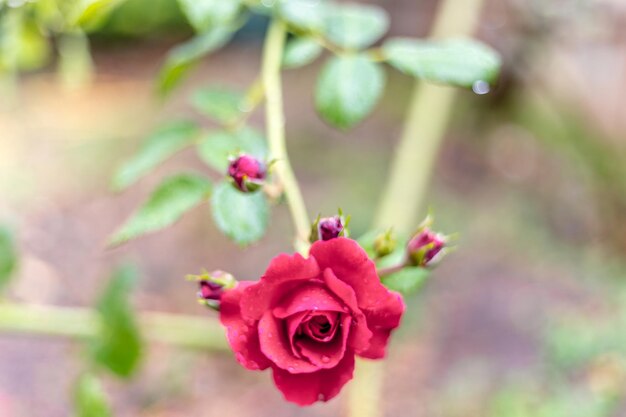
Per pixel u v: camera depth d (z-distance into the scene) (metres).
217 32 0.56
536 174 1.59
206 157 0.50
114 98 2.12
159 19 2.40
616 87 1.35
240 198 0.46
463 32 0.68
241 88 2.13
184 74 0.57
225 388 1.08
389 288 0.45
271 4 0.54
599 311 1.17
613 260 1.32
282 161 0.48
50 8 0.60
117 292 0.62
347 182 1.54
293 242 0.46
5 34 0.63
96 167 1.64
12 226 0.61
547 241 1.39
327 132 1.78
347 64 0.51
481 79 0.50
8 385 1.03
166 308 1.23
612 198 1.38
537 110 1.68
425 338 1.17
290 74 2.17
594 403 0.97
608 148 1.39
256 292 0.40
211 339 0.66
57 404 1.00
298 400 0.41
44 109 2.00
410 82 2.03
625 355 1.04
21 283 1.24
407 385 1.07
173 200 0.47
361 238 0.46
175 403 1.05
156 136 0.53
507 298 1.24
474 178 1.60
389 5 1.94
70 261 1.33
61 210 1.47
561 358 1.06
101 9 0.51
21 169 1.62
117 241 0.46
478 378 1.07
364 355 0.41
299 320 0.40
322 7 0.53
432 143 0.68
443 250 0.45
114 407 1.03
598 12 1.25
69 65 0.69
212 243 1.39
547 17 1.34
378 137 1.76
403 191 0.67
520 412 0.97
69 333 0.62
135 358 0.62
